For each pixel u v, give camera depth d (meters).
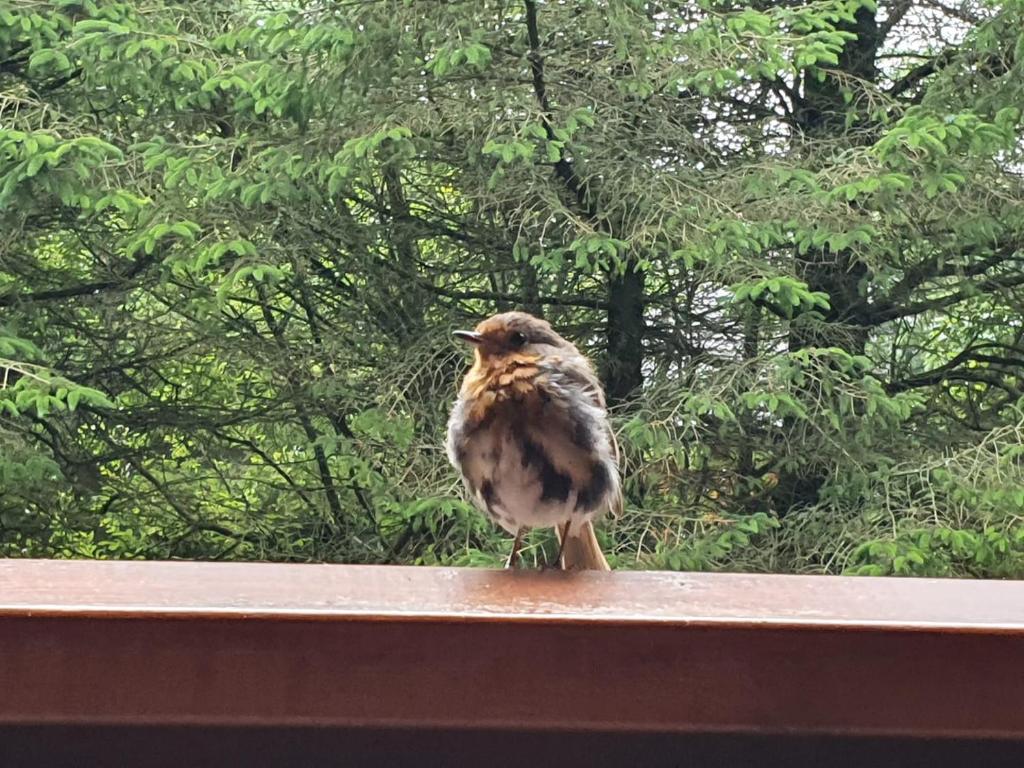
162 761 1.55
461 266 6.59
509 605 1.57
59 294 6.62
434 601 1.60
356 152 5.31
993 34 5.83
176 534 6.43
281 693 1.46
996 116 5.52
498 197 5.96
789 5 6.58
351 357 6.47
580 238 5.42
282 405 6.46
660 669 1.48
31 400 4.96
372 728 1.54
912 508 5.32
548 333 2.77
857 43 6.99
